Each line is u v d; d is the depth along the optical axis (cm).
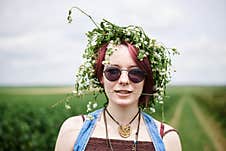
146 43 336
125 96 323
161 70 345
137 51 324
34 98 4606
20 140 1370
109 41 334
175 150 335
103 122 334
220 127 2716
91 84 349
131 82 323
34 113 1942
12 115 1845
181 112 4025
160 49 344
